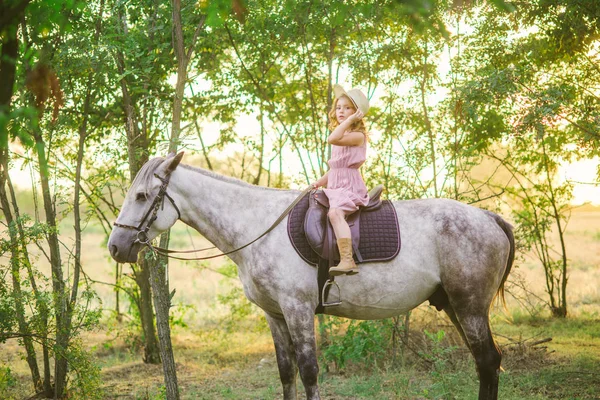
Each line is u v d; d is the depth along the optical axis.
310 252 4.15
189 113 7.80
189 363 7.79
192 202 4.39
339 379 6.40
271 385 6.30
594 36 5.96
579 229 23.44
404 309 4.33
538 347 6.75
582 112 5.75
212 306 11.09
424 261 4.21
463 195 8.11
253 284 4.28
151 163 4.35
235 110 7.79
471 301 4.18
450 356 6.44
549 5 5.89
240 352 8.38
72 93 5.71
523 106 5.56
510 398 5.15
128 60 5.60
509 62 6.59
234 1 2.38
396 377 5.89
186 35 6.46
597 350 7.01
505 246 4.36
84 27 5.41
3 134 1.78
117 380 6.98
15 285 5.07
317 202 4.26
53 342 5.48
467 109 5.76
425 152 6.99
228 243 4.40
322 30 6.91
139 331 8.68
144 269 7.73
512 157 8.98
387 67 7.09
